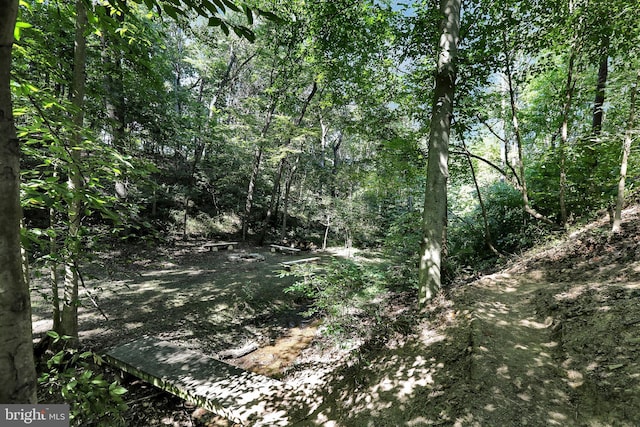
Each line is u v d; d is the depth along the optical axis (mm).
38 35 2898
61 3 3387
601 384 2361
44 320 5703
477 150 12055
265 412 3498
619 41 5305
